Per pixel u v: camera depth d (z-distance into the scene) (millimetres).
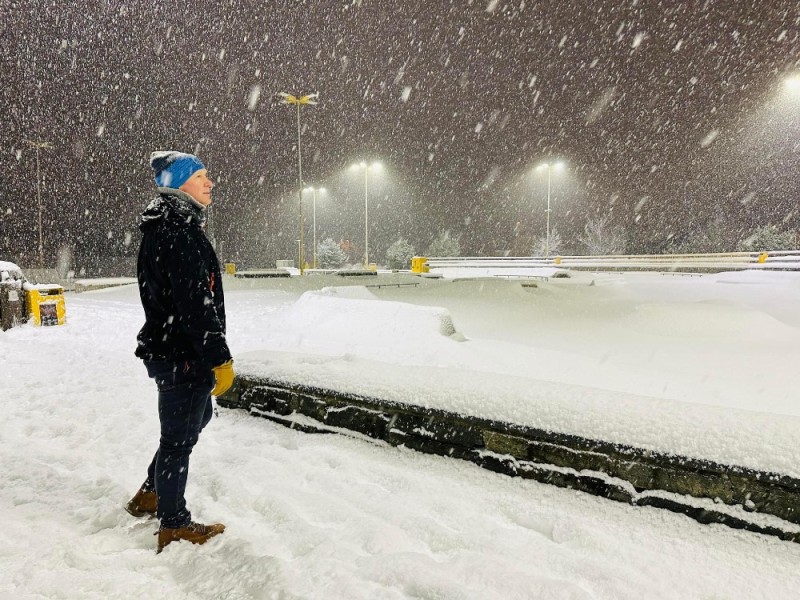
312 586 2059
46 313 9695
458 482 2795
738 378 4832
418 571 2068
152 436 3842
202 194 2500
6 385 5359
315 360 4031
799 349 6129
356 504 2678
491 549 2229
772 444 2104
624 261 31703
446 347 6129
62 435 3959
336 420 3520
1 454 3543
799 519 2031
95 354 6992
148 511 2734
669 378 4754
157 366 2432
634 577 1979
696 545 2117
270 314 10625
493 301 12445
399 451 3184
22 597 2053
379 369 3541
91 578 2174
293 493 2830
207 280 2377
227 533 2508
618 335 7805
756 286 13609
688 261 29219
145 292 2453
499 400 2820
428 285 17406
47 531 2555
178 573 2227
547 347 6914
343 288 11023
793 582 1877
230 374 2438
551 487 2621
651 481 2357
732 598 1836
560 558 2129
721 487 2189
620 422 2443
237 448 3492
